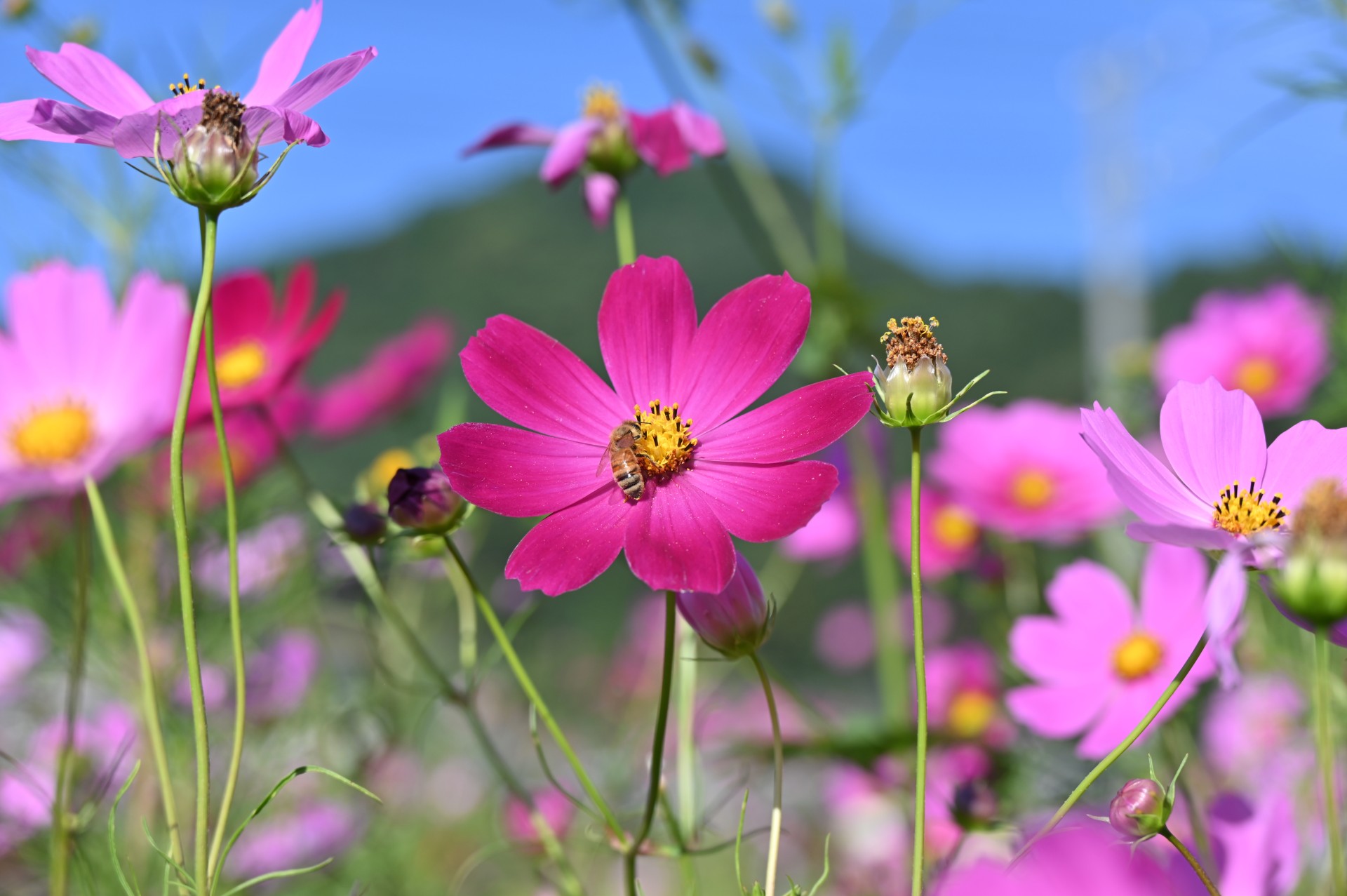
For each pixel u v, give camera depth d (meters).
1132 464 0.41
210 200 0.40
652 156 0.58
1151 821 0.39
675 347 0.44
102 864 0.55
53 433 0.51
